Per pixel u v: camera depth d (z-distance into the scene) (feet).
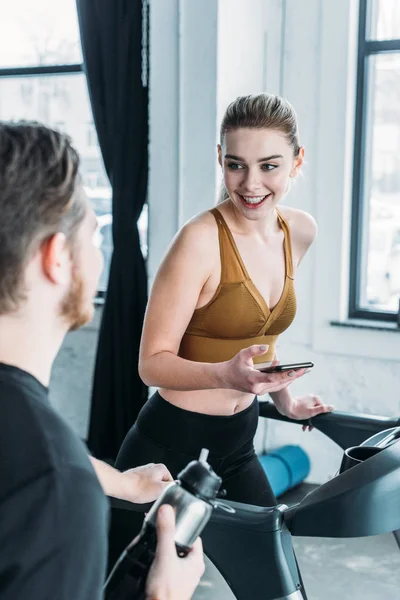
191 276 6.00
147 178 12.23
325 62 11.60
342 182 11.76
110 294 12.44
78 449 2.51
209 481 2.92
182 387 5.68
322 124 11.76
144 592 2.90
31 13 13.53
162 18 11.44
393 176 11.98
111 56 12.01
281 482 11.57
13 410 2.45
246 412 6.48
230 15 11.19
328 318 12.09
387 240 12.16
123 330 12.41
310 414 6.73
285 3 11.74
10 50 13.79
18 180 2.46
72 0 13.26
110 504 4.46
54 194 2.51
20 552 2.30
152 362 5.88
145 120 12.10
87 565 2.39
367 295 12.41
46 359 2.68
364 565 9.90
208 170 11.41
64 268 2.61
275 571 4.46
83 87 13.46
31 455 2.39
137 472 4.48
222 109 11.30
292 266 6.58
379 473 4.27
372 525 4.29
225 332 6.29
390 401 11.91
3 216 2.45
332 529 4.33
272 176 5.91
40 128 2.61
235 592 4.60
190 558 2.96
